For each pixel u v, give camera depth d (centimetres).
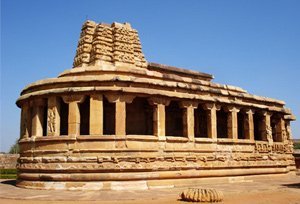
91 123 2428
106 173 2355
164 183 2547
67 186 2339
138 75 2716
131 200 1856
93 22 3114
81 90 2436
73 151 2386
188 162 2730
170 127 3086
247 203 1798
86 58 3008
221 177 2964
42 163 2439
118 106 2462
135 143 2466
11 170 4966
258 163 3312
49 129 2505
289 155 3828
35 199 1872
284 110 3803
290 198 2022
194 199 1806
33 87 2655
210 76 3603
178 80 2930
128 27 3123
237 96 3256
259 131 3697
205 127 3303
